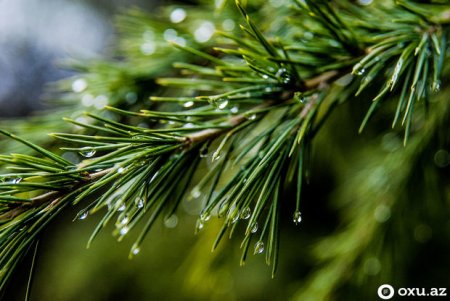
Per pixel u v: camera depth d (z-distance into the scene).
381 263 0.53
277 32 0.47
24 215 0.39
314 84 0.41
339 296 0.53
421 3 0.43
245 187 0.39
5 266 0.38
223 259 0.58
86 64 0.50
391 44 0.41
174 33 0.50
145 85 0.50
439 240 0.61
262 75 0.40
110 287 0.97
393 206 0.53
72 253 1.04
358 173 0.61
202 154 0.40
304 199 0.84
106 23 1.77
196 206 0.56
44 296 1.05
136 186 0.39
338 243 0.55
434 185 0.53
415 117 0.52
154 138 0.39
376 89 0.55
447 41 0.44
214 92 0.49
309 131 0.41
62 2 1.83
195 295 0.66
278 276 0.82
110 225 1.04
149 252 0.91
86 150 0.38
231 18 0.49
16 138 0.38
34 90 1.86
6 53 1.82
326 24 0.41
